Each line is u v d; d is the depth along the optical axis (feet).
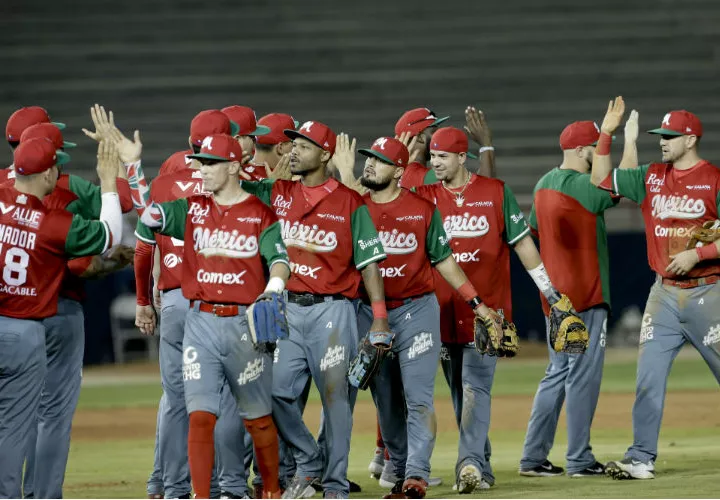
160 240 73.15
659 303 80.18
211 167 63.72
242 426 69.05
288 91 311.47
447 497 73.20
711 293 78.54
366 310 76.43
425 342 74.69
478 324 74.84
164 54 320.29
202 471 62.69
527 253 79.66
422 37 323.16
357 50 321.52
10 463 63.82
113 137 72.69
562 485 77.87
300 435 71.46
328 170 82.58
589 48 315.78
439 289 80.84
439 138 80.07
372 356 68.18
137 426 130.31
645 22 320.50
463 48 319.88
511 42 319.06
